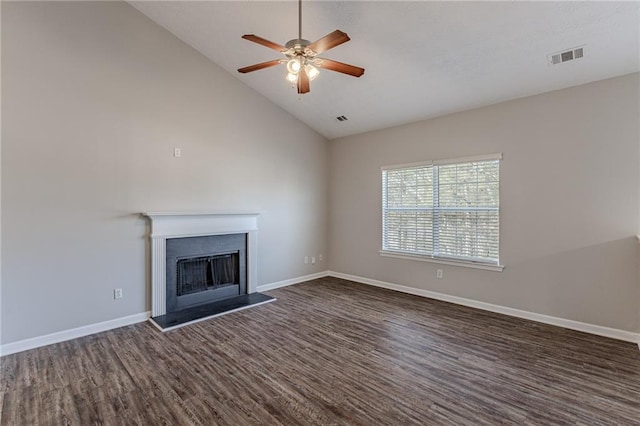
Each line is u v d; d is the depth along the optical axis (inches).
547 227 139.6
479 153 159.8
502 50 121.7
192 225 161.3
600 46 111.1
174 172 156.9
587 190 129.5
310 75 107.1
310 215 225.3
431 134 178.7
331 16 124.0
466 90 149.1
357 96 173.0
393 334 130.0
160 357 110.8
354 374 99.5
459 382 94.7
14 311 114.9
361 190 215.5
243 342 123.0
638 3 94.2
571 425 76.1
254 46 155.0
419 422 77.5
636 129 119.0
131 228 143.3
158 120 151.4
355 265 220.8
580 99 130.4
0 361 107.9
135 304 144.6
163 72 152.9
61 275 124.9
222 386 93.1
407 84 153.9
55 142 123.0
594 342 121.0
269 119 198.5
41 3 119.4
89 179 131.3
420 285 185.8
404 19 117.5
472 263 162.2
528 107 143.9
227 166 178.1
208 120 169.6
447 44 124.5
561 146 135.3
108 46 135.9
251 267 187.6
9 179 113.7
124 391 90.7
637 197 119.4
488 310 158.2
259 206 194.2
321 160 232.7
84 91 129.7
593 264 128.8
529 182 144.0
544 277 140.9
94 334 131.1
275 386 93.1
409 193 190.4
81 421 78.5
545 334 128.8
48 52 121.0
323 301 174.9
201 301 166.9
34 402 85.7
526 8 102.8
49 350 116.3
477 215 161.9
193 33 153.5
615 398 86.4
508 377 97.2
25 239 117.0
